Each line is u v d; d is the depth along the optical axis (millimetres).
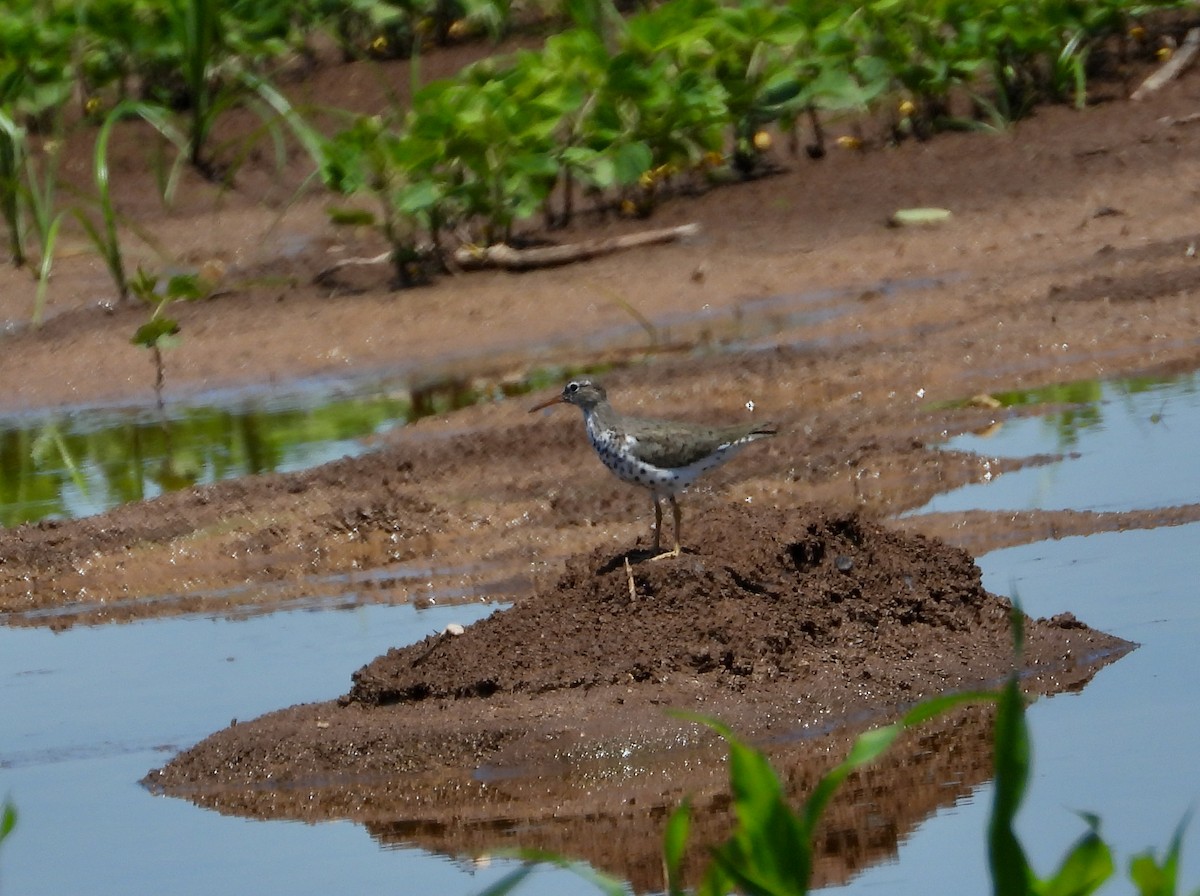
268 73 26297
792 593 10258
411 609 11602
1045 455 13383
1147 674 9664
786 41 21031
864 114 23078
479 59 25391
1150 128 21734
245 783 9289
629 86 19859
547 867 8062
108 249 20031
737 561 10352
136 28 23844
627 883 7855
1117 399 14523
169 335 17266
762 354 16312
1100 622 10383
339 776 9266
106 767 9594
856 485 13172
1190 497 12250
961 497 12719
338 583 12281
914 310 17172
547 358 17250
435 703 9797
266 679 10555
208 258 21031
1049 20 22281
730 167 22125
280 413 16578
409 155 18953
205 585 12477
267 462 15039
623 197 21312
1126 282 17000
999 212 19922
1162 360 15227
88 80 25406
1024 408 14508
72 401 17250
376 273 19844
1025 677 9828
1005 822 5586
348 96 25219
